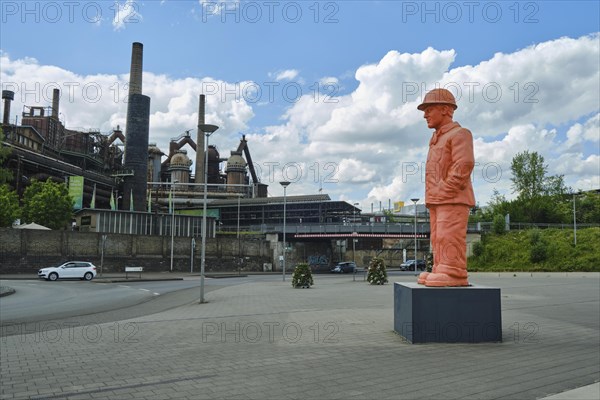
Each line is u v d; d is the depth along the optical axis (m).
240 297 24.20
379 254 90.44
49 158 78.62
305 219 105.56
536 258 49.38
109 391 7.06
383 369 8.40
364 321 14.51
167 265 62.00
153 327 13.54
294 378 7.80
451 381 7.59
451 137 11.51
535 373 8.12
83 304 21.25
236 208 112.69
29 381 7.64
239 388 7.23
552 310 17.69
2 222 56.38
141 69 98.38
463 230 11.54
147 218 73.12
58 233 53.00
